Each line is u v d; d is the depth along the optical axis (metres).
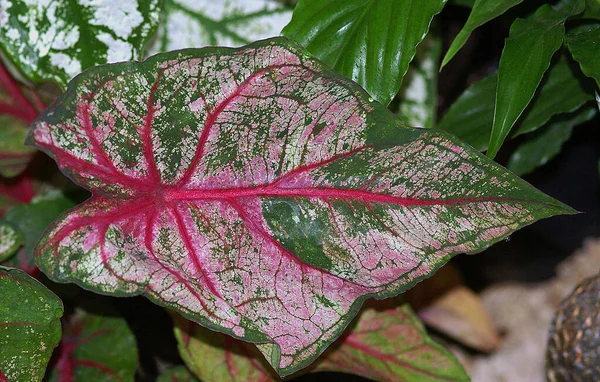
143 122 0.48
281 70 0.47
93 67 0.47
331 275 0.49
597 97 0.53
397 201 0.48
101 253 0.47
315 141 0.49
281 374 0.48
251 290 0.49
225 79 0.48
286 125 0.49
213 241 0.50
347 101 0.47
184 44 0.63
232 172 0.50
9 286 0.49
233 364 0.59
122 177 0.49
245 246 0.50
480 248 0.47
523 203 0.46
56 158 0.47
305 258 0.49
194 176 0.50
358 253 0.49
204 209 0.50
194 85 0.48
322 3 0.54
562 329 0.62
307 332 0.48
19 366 0.50
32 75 0.56
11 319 0.49
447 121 0.61
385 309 0.60
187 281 0.48
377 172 0.48
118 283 0.47
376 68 0.53
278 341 0.48
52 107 0.47
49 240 0.47
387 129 0.47
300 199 0.50
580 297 0.62
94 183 0.49
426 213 0.48
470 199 0.47
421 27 0.52
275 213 0.50
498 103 0.51
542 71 0.50
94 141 0.48
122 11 0.56
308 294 0.49
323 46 0.53
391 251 0.48
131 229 0.49
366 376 0.59
